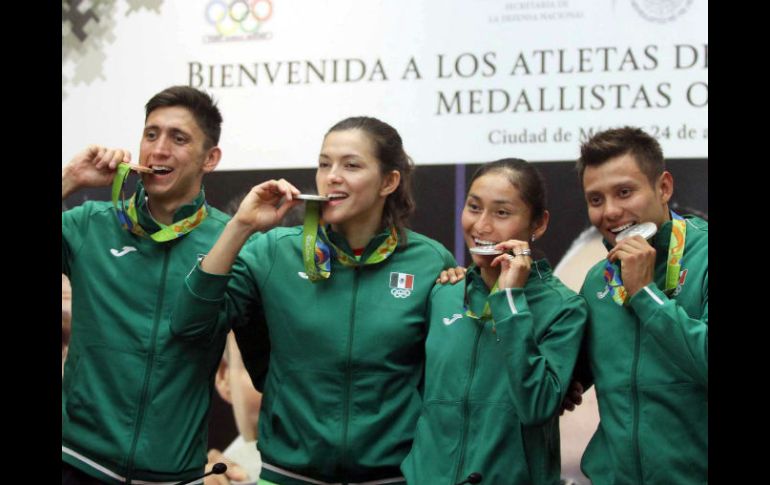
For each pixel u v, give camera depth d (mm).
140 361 3613
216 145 3865
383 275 3666
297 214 5129
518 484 3342
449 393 3441
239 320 3758
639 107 4895
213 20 5297
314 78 5199
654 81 4887
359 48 5168
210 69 5285
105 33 5344
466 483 3334
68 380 3691
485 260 3461
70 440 3643
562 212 4906
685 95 4863
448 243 4984
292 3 5234
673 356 3189
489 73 5027
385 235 3660
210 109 3824
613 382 3328
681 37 4883
